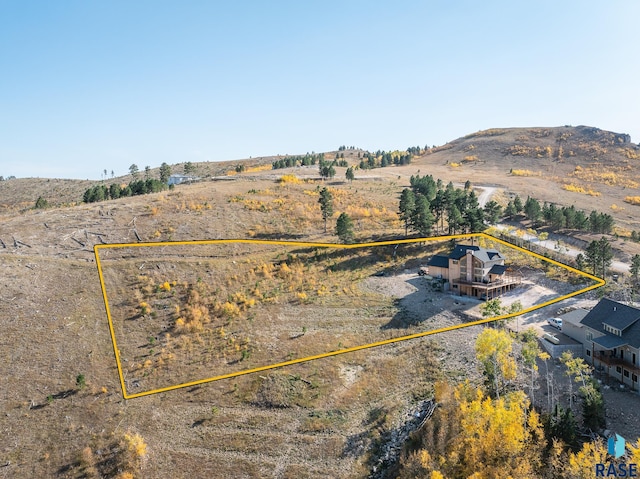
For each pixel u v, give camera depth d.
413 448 36.00
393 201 108.12
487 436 33.34
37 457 34.88
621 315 43.78
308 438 37.91
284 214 89.94
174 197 93.69
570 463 30.80
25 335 46.19
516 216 105.50
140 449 34.94
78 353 45.41
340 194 109.44
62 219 74.44
